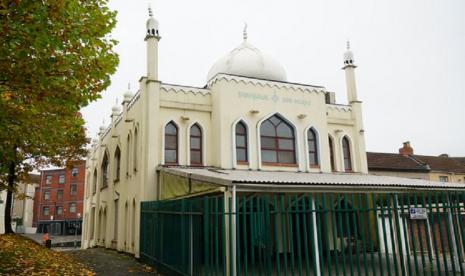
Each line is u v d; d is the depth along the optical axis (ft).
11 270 34.27
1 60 25.84
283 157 63.26
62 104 30.30
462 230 28.94
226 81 60.59
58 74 28.43
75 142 73.10
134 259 54.54
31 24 23.94
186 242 34.88
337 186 42.32
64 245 142.92
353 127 73.20
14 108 30.04
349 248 28.94
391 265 44.37
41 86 27.58
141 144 57.16
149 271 43.93
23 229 205.36
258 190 38.40
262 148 62.03
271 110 63.10
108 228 74.95
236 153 59.93
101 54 30.76
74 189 212.64
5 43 24.14
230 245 30.22
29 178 72.64
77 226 207.00
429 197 29.63
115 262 51.52
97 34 30.07
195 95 61.21
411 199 46.70
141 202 53.57
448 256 50.42
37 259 43.06
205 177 41.04
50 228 212.02
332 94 81.00
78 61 29.50
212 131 61.05
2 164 44.91
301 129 64.95
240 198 41.78
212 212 31.12
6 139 33.35
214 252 32.24
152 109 56.70
